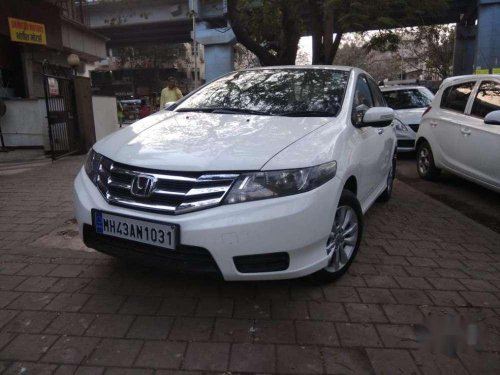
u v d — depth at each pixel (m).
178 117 3.95
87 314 3.06
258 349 2.70
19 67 14.08
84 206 3.23
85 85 10.58
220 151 3.05
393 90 11.59
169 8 31.80
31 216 5.20
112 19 32.88
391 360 2.63
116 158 3.21
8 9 12.01
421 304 3.28
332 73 4.55
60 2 15.32
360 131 4.06
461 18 33.44
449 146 7.17
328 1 10.07
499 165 5.93
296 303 3.24
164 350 2.68
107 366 2.54
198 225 2.82
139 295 3.32
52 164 8.84
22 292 3.35
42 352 2.65
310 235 3.01
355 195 3.90
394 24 10.53
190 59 54.12
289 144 3.18
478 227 5.17
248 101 4.14
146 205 2.97
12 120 11.32
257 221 2.83
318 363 2.59
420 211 5.81
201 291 3.39
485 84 6.71
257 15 11.48
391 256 4.18
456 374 2.53
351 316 3.08
